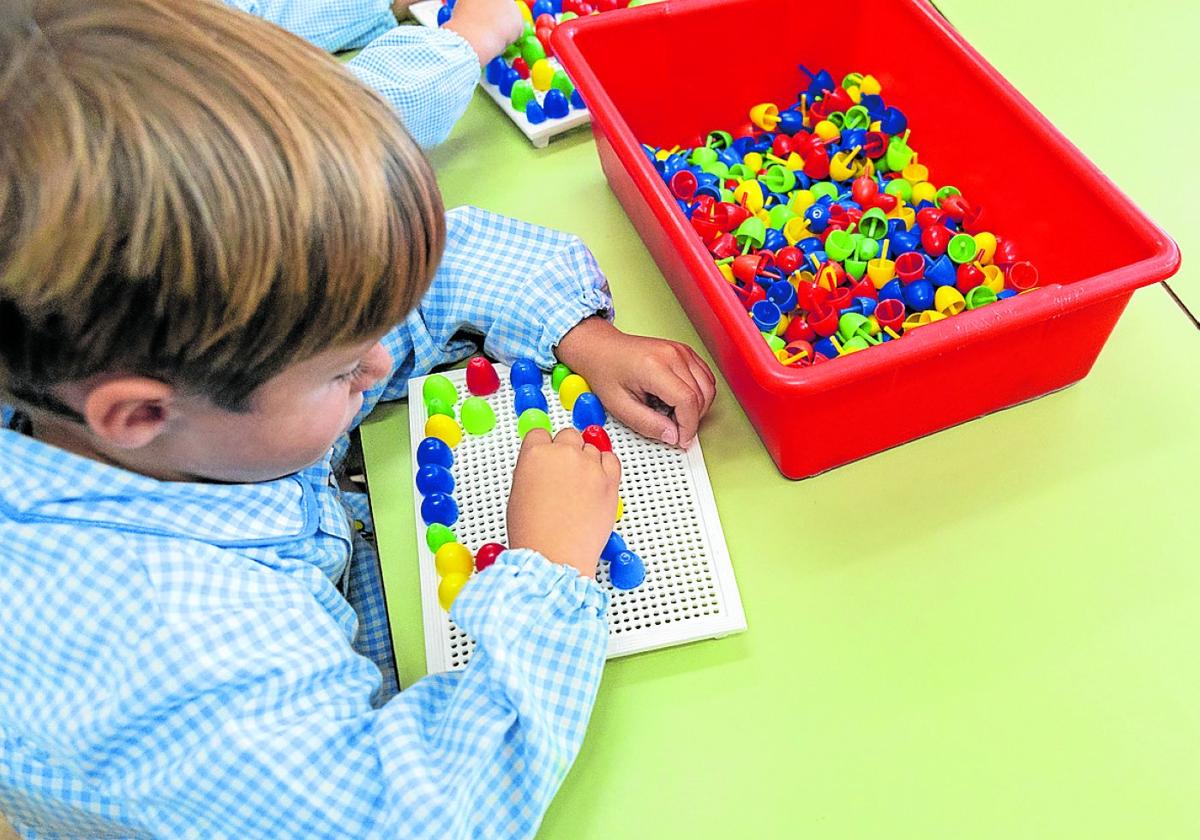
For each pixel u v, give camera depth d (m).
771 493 0.73
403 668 0.67
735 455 0.76
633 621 0.66
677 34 0.94
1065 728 0.59
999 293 0.82
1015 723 0.60
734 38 0.96
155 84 0.39
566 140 1.03
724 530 0.71
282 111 0.42
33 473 0.52
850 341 0.80
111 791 0.51
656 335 0.85
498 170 1.00
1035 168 0.80
